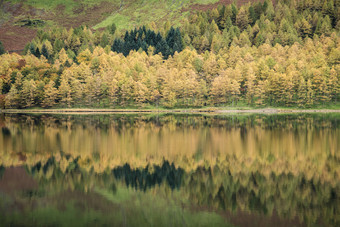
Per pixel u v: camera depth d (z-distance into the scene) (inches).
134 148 2030.0
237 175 1387.8
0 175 1401.3
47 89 6156.5
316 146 2038.6
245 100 6087.6
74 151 1927.9
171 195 1148.5
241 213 982.4
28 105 6195.9
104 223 912.9
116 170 1492.4
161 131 2856.8
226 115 4810.5
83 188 1231.5
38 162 1638.8
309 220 920.3
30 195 1152.8
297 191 1164.5
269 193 1147.3
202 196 1132.5
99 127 3166.8
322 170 1445.6
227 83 5797.2
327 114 4778.5
